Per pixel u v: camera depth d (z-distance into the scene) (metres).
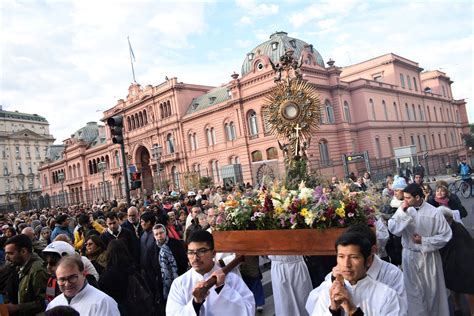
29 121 101.44
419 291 5.05
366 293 2.91
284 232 4.30
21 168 93.56
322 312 2.94
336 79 39.25
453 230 5.28
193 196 15.24
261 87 37.41
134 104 52.91
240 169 34.94
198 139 45.12
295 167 7.47
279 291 5.43
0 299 4.73
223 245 4.63
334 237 4.06
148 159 54.53
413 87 57.62
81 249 7.16
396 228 5.04
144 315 4.81
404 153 30.98
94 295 3.65
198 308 2.93
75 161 69.50
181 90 47.72
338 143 38.66
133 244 7.12
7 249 4.64
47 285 4.52
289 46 38.31
